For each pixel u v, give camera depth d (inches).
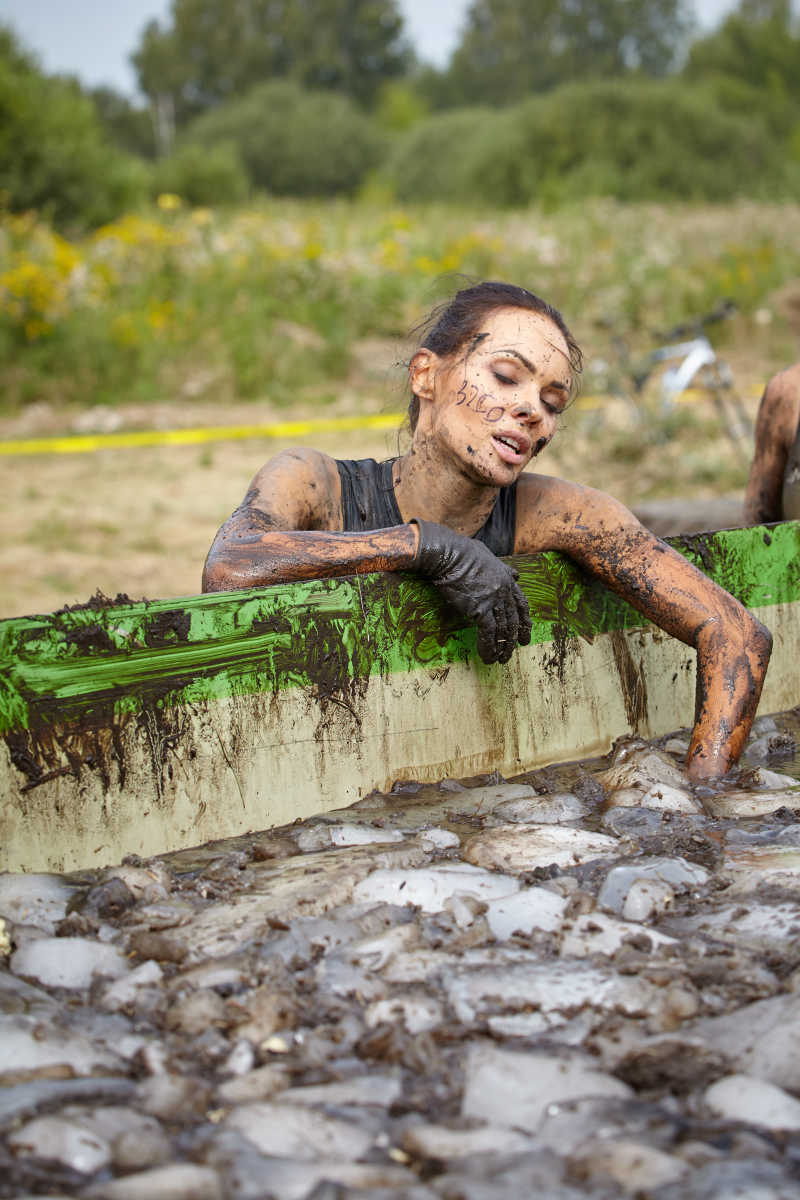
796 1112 68.7
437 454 130.0
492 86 2940.5
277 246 693.3
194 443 480.7
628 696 141.4
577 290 685.9
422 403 131.6
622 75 2871.6
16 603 279.1
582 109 1296.8
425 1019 79.6
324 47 2822.3
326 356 597.6
